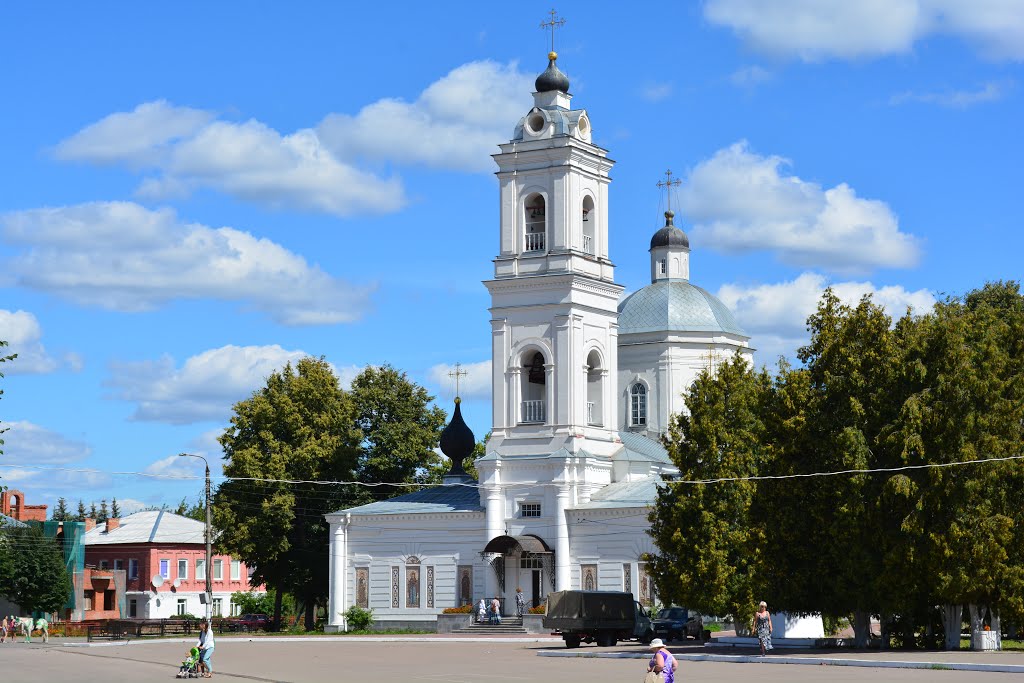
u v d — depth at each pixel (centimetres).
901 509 5784
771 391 6431
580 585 9081
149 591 13388
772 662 5556
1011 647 6169
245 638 9000
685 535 7206
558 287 9469
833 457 6003
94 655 7219
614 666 5684
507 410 9556
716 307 10700
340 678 5212
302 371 10931
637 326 10550
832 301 6334
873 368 6062
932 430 5741
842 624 8869
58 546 11656
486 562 9350
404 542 9719
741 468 7194
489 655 6656
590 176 9750
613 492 9306
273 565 10794
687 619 7731
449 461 11706
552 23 9769
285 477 10531
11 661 6650
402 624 9644
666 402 10406
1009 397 5862
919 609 6119
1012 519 5612
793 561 6159
